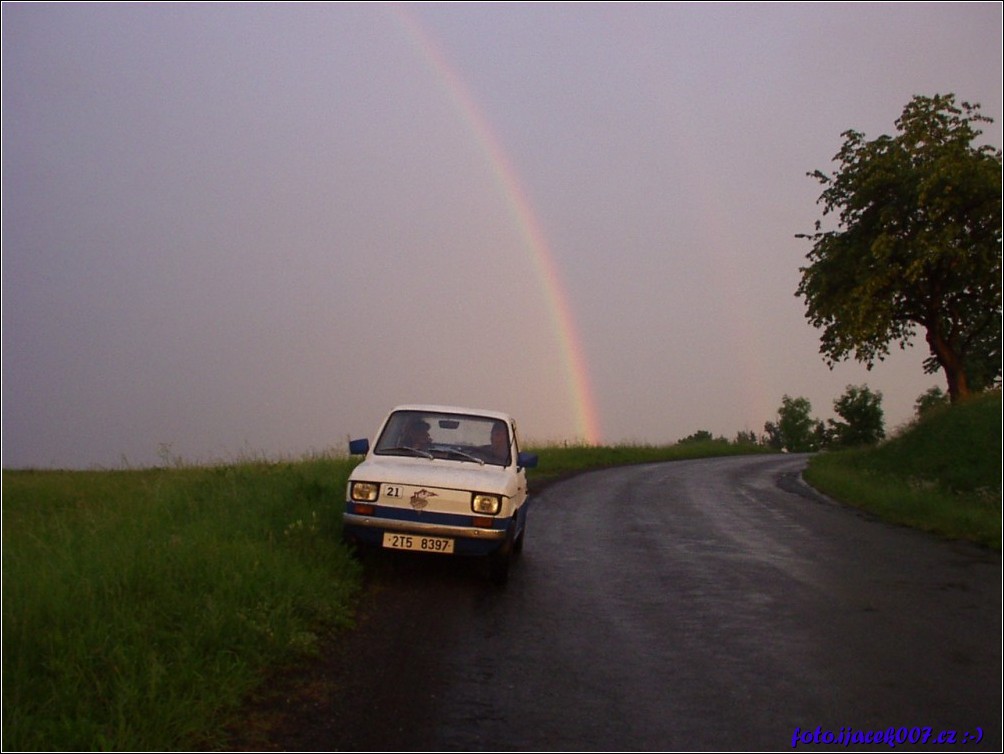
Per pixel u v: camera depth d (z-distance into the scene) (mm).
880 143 32625
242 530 9297
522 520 10906
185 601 6617
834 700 5926
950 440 24641
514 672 6277
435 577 9477
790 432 96188
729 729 5309
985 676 6551
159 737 4688
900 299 33594
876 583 10031
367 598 8320
